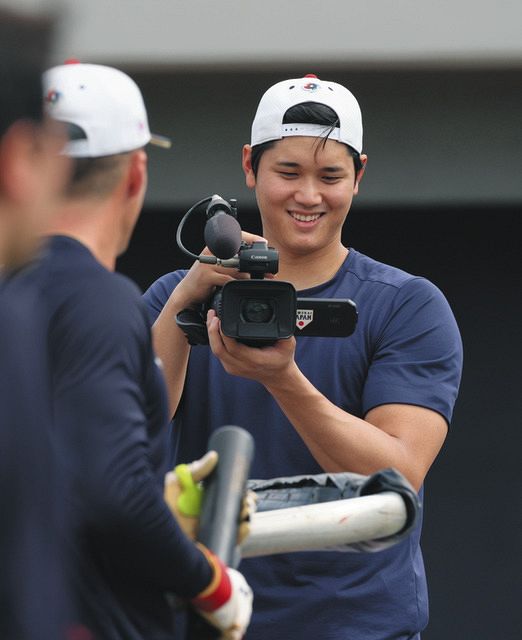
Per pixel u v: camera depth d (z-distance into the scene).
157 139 8.47
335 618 12.05
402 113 25.38
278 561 12.09
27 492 5.45
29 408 5.53
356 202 25.84
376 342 12.55
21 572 5.38
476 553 27.64
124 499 6.78
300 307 11.59
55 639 5.47
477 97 25.28
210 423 12.61
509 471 27.80
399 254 27.73
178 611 7.66
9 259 5.91
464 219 27.64
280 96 12.59
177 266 27.48
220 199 11.88
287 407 11.82
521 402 27.83
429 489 27.86
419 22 24.33
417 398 12.29
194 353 12.69
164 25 24.20
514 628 27.39
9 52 5.69
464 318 27.81
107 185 7.70
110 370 6.94
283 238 12.67
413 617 12.34
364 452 11.88
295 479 9.28
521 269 27.70
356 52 24.33
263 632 12.11
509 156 25.59
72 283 7.08
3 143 5.69
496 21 24.30
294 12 24.31
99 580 7.03
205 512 7.69
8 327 5.59
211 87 24.98
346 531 8.41
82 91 7.70
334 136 12.47
